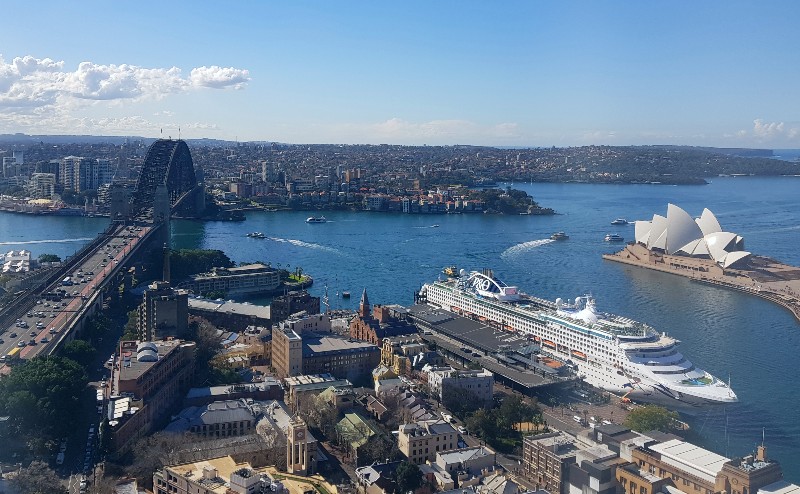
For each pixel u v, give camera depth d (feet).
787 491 650.02
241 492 595.88
